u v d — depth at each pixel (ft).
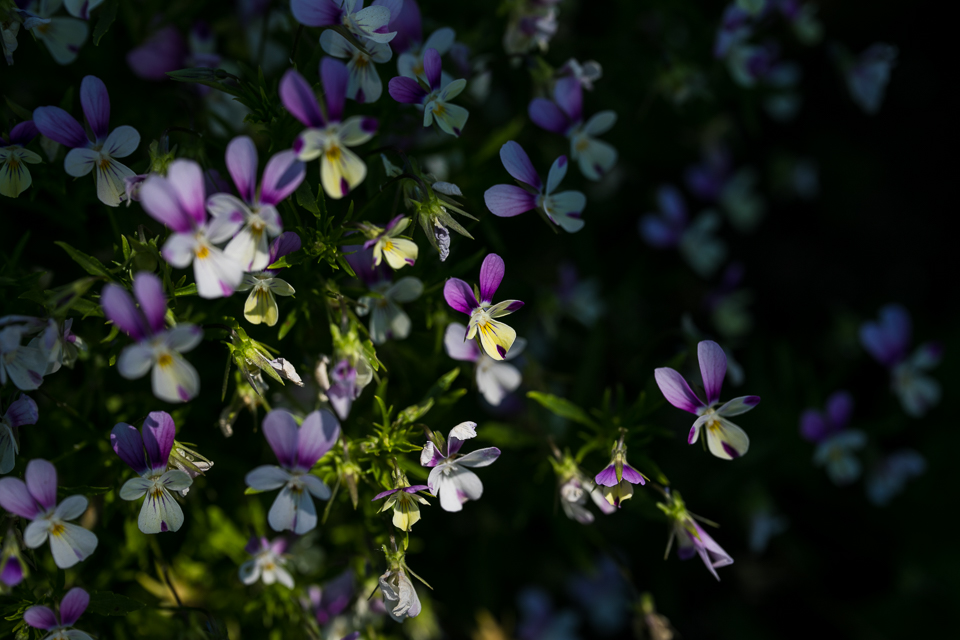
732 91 2.01
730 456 1.45
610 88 1.89
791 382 1.89
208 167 1.46
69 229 1.65
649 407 1.54
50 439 1.56
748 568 2.09
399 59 1.52
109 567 1.55
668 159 2.24
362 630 1.59
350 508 1.68
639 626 1.64
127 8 1.65
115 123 1.63
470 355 1.53
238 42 1.73
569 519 1.69
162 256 1.41
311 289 1.48
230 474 1.63
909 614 2.11
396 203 1.45
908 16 2.54
